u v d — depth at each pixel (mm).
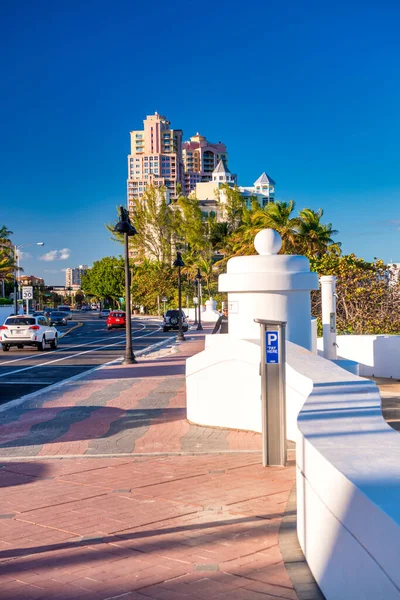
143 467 7434
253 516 5414
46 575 4348
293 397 8023
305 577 3961
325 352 12555
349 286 17562
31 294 53812
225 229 85812
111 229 101625
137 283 100562
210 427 9672
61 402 13086
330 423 4387
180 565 4398
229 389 9438
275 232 10141
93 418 11023
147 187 100938
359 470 3219
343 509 3156
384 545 2660
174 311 50094
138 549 4758
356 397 5445
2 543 5043
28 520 5605
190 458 7793
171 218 99750
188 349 28297
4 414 11836
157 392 14070
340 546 3256
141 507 5836
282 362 7062
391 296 17562
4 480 7125
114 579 4219
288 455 7559
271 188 174000
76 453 8352
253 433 9070
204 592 3932
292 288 9664
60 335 34500
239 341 9305
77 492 6465
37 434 9789
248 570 4227
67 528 5336
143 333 47625
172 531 5129
